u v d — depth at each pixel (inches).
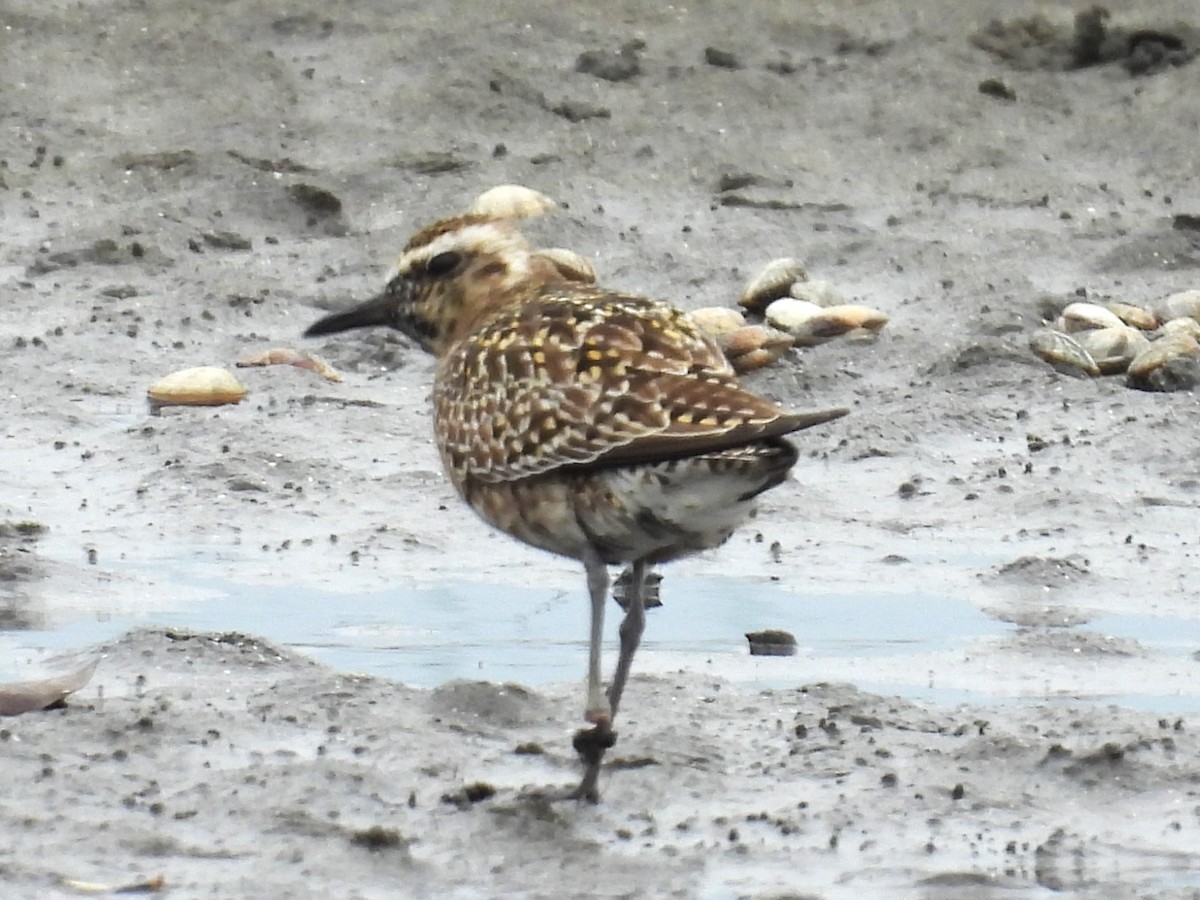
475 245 406.0
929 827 345.4
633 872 326.3
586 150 865.5
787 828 343.0
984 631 462.0
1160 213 826.8
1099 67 938.7
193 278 753.6
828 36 959.6
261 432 605.0
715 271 763.4
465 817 344.5
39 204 818.2
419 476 573.9
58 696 391.9
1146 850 336.8
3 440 599.5
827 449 605.3
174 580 490.9
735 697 408.2
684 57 938.7
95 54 924.6
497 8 969.5
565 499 356.8
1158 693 419.5
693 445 335.6
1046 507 552.7
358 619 464.4
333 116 887.1
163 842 330.3
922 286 754.2
